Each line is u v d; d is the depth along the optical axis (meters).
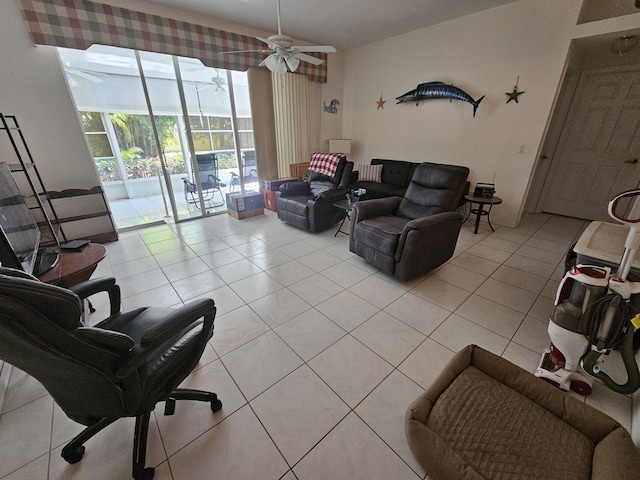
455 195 2.62
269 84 4.13
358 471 1.08
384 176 4.64
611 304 1.15
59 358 0.72
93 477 1.08
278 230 3.71
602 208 3.82
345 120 5.39
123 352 0.86
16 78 2.59
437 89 3.87
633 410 1.29
